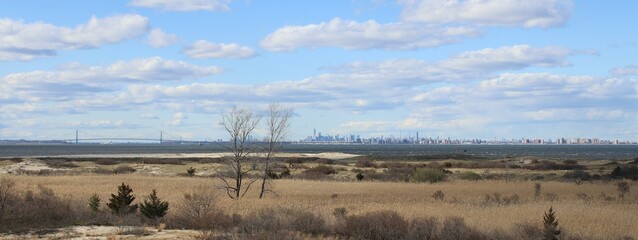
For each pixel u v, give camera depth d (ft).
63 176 179.11
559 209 90.17
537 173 222.89
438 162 335.47
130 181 156.04
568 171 236.02
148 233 65.05
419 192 131.44
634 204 105.19
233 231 64.39
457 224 65.31
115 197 81.61
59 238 60.18
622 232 69.72
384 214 69.26
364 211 82.84
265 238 59.72
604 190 138.10
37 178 162.91
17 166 263.70
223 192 130.72
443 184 159.33
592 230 69.77
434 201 106.52
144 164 284.82
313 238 62.95
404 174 204.23
